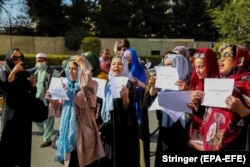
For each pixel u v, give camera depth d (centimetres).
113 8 3816
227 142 309
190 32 4269
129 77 482
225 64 324
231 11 2752
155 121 1022
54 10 3622
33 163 644
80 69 475
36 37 3491
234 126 309
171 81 417
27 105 508
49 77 766
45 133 758
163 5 4078
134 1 4003
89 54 589
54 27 3666
